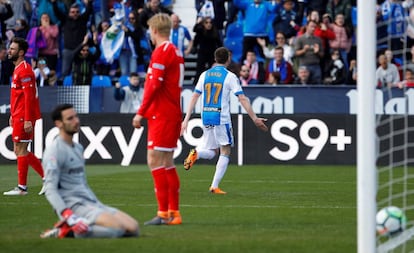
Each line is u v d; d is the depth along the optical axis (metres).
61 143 26.02
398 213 26.17
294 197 41.00
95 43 68.50
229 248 25.05
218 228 29.73
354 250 24.78
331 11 69.62
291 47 67.62
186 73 73.12
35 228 29.77
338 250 24.78
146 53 70.12
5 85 63.62
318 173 55.28
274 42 69.19
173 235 27.70
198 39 67.94
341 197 41.06
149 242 25.88
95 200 26.84
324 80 66.12
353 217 33.16
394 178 52.50
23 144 42.09
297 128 62.00
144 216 33.50
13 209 35.66
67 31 68.88
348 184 48.12
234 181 49.91
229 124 42.81
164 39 30.17
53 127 61.78
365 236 22.19
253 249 24.92
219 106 42.66
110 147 62.53
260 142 62.22
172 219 30.81
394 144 60.72
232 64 68.62
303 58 65.94
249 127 62.28
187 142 62.34
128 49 69.12
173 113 30.25
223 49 43.12
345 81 66.31
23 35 69.88
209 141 43.69
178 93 30.47
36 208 36.03
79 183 26.39
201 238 27.06
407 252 25.47
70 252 24.09
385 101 61.38
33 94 41.59
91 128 62.53
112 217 26.25
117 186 46.47
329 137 61.84
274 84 65.31
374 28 22.56
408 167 60.41
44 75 67.88
